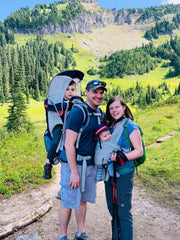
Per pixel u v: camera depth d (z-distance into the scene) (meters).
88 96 3.03
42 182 6.77
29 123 24.25
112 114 3.06
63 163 3.16
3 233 3.77
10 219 4.52
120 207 2.94
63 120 3.10
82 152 3.04
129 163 2.90
